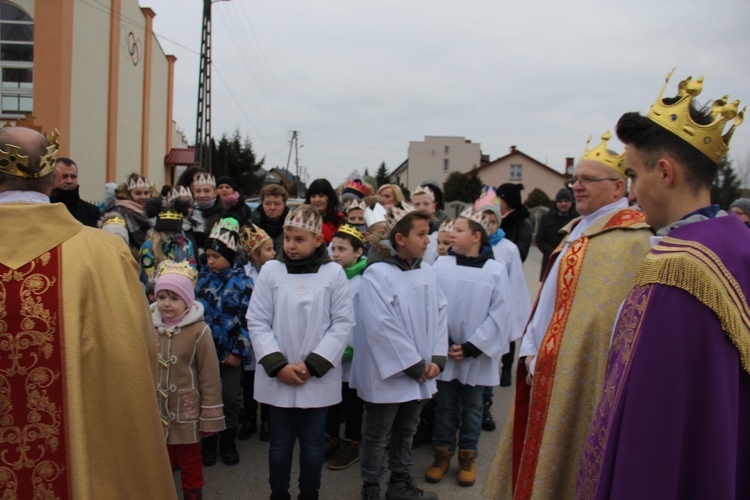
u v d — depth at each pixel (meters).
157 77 22.09
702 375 1.53
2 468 1.77
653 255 1.70
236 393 4.06
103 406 1.87
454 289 3.99
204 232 5.60
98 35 16.56
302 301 3.28
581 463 1.91
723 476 1.49
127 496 1.89
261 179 33.53
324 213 5.83
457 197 40.62
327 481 3.87
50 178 2.01
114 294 1.92
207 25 22.28
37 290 1.82
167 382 3.31
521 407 3.00
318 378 3.22
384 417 3.37
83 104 15.77
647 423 1.56
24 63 15.10
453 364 3.85
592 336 2.54
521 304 4.93
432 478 3.85
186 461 3.37
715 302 1.52
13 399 1.78
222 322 4.03
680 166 1.74
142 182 6.00
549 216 8.07
